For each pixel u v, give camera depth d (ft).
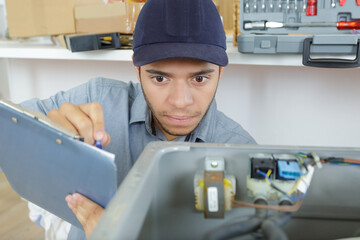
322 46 2.91
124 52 3.49
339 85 4.49
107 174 1.27
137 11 3.70
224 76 4.81
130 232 0.95
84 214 1.48
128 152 2.55
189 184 1.46
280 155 1.47
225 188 1.38
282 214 1.37
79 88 2.93
